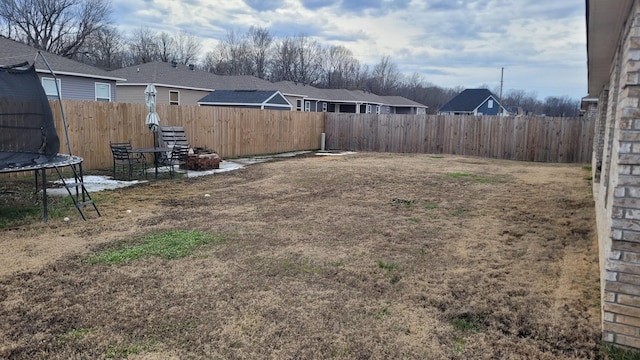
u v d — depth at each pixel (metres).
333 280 3.45
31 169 5.09
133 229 4.87
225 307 2.93
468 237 4.72
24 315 2.78
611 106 4.54
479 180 8.90
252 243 4.37
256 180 8.61
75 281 3.34
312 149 17.33
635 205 2.30
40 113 6.11
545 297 3.14
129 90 21.75
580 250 4.26
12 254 3.95
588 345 2.48
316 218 5.50
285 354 2.39
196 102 24.22
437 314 2.89
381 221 5.39
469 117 15.18
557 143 13.88
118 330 2.61
